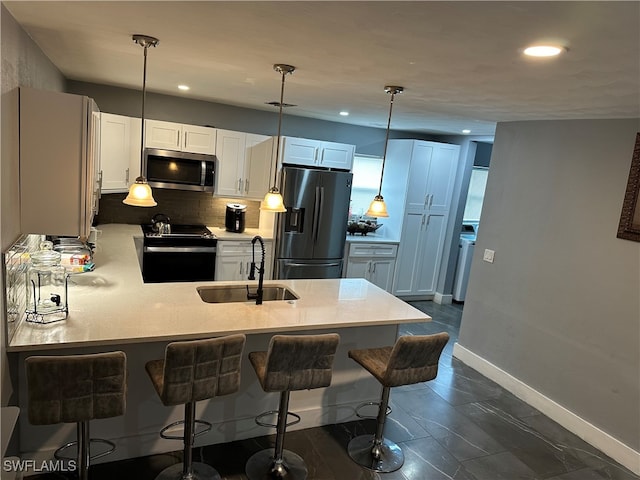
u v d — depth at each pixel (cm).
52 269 241
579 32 152
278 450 254
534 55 184
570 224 334
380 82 278
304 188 487
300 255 504
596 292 315
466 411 345
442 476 267
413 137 619
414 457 282
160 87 412
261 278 284
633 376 292
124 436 254
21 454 233
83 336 208
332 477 257
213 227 526
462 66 215
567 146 338
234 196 501
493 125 429
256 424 288
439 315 565
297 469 260
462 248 619
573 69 198
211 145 478
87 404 188
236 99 443
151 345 249
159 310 254
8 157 186
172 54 253
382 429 276
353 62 231
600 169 314
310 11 159
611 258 306
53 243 322
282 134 538
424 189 577
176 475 245
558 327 342
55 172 212
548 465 288
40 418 183
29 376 177
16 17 192
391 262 580
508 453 296
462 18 150
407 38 179
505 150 392
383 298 323
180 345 199
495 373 396
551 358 347
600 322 312
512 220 382
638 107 264
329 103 402
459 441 304
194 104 483
